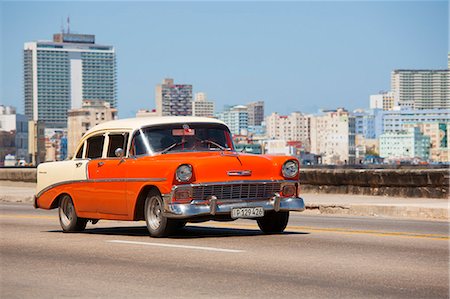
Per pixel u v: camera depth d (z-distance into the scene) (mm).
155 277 11859
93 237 17594
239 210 16422
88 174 18656
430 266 12500
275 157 17250
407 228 19422
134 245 15641
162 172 16484
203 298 10281
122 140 17969
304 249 14625
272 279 11500
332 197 31812
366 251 14305
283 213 17375
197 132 17828
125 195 17484
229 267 12625
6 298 10547
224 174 16453
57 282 11656
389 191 31406
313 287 10859
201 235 17422
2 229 20438
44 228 20781
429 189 30062
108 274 12242
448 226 20125
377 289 10688
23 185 51562
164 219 16594
